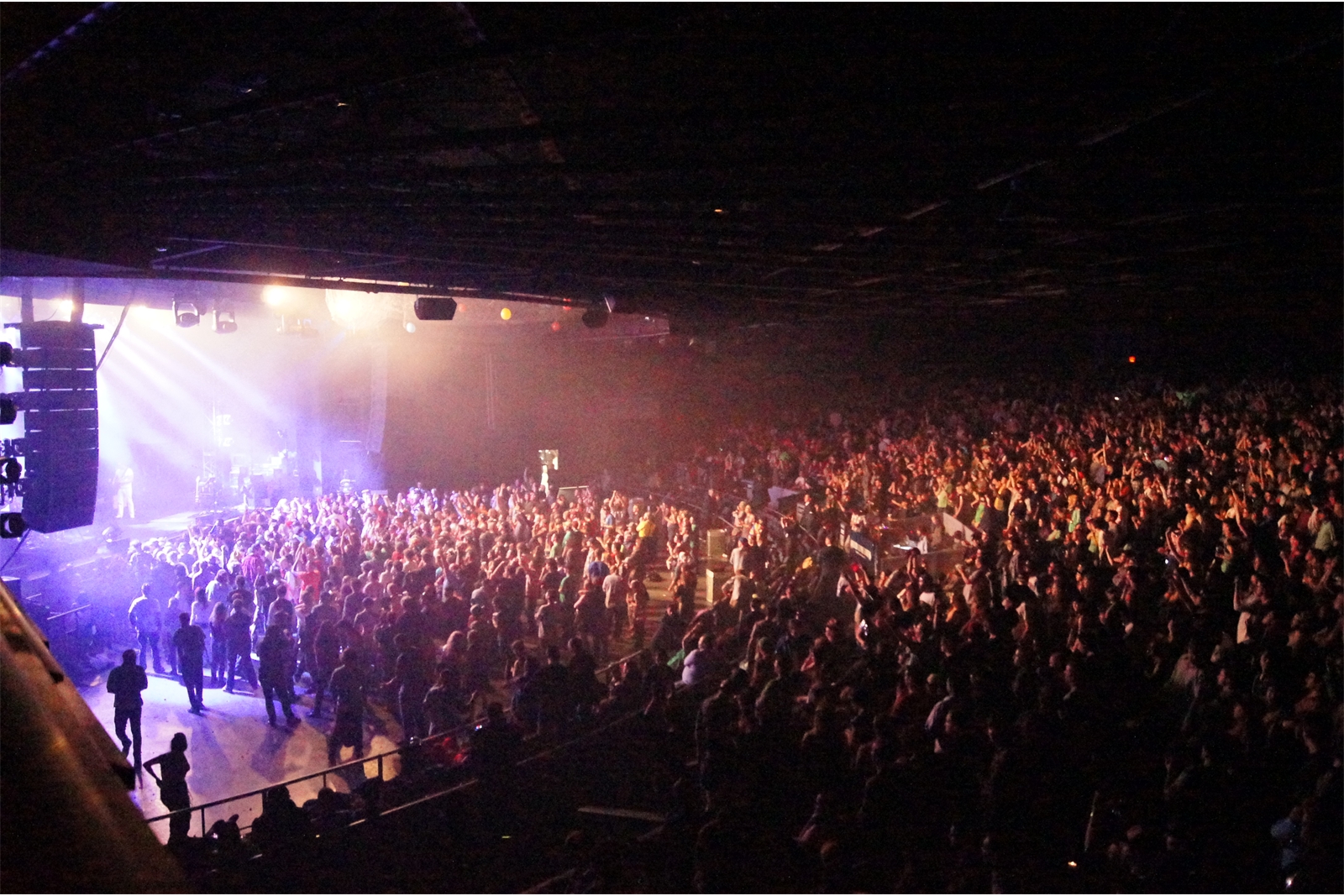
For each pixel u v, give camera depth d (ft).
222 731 47.67
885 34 13.19
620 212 24.29
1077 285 38.14
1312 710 21.52
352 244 32.12
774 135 18.13
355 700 42.93
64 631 57.82
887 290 42.39
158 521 101.50
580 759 34.22
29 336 46.16
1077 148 16.26
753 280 39.45
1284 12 11.35
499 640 49.88
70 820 4.13
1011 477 55.36
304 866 28.76
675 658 41.22
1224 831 20.54
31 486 45.75
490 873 30.60
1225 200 19.48
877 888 21.29
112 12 13.44
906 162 17.20
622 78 17.58
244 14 14.33
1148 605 34.65
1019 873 20.84
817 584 50.29
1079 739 24.04
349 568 59.52
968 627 32.86
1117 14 11.86
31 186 23.09
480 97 19.70
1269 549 37.37
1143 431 60.03
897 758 24.36
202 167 19.86
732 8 11.93
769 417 102.01
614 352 111.75
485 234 29.63
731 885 21.88
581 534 60.90
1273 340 72.95
